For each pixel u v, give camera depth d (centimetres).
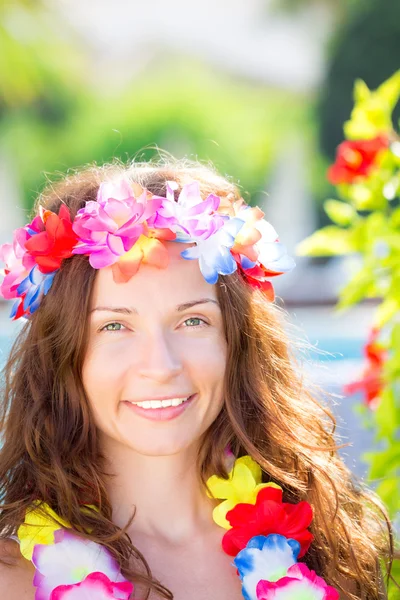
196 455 229
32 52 1864
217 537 227
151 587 209
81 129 1992
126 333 210
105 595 198
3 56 1808
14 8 1778
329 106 1945
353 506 257
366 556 248
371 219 339
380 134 346
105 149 1989
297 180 1977
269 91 2092
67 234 210
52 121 1969
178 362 207
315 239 339
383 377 346
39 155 1930
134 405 209
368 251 337
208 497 230
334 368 524
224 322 222
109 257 202
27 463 221
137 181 231
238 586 221
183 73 2150
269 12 2142
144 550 219
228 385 227
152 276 208
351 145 339
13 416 226
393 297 343
